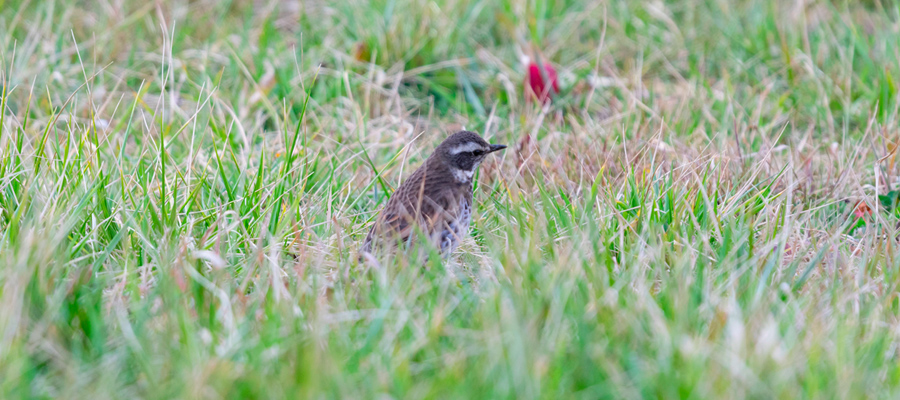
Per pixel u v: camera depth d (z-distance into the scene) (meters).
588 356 7.36
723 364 7.16
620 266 9.46
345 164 12.48
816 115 14.87
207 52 16.06
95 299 8.27
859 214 11.36
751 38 17.19
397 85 15.28
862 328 8.21
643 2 18.77
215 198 11.20
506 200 10.91
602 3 18.58
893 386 7.30
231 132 13.54
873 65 15.85
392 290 8.38
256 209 10.72
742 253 9.85
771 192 11.51
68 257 9.13
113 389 7.11
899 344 8.11
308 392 6.83
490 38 17.81
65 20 16.73
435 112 15.95
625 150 11.89
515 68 16.73
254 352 7.43
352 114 14.71
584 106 15.72
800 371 7.36
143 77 15.75
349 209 11.38
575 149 13.02
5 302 7.62
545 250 9.78
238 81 15.41
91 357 7.60
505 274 8.79
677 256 9.53
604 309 8.03
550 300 8.05
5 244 9.10
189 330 7.48
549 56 17.20
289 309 8.05
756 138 13.77
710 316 8.18
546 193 11.27
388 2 17.31
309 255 9.92
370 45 16.66
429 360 7.50
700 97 15.12
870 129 13.24
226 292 8.60
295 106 15.17
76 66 15.70
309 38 17.44
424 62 16.73
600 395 7.14
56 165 10.84
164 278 8.35
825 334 7.83
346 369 7.37
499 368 7.15
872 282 9.29
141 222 10.02
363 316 8.18
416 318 8.17
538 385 6.95
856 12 18.73
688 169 11.46
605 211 10.59
